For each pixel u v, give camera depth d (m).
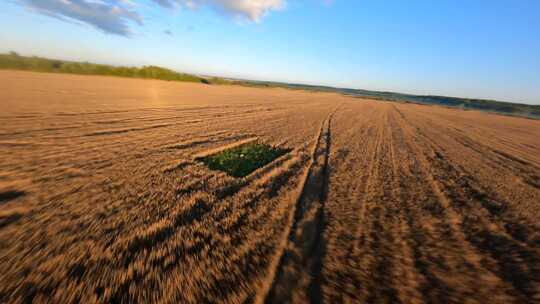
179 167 6.08
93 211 3.79
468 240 3.83
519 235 4.09
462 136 15.79
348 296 2.54
